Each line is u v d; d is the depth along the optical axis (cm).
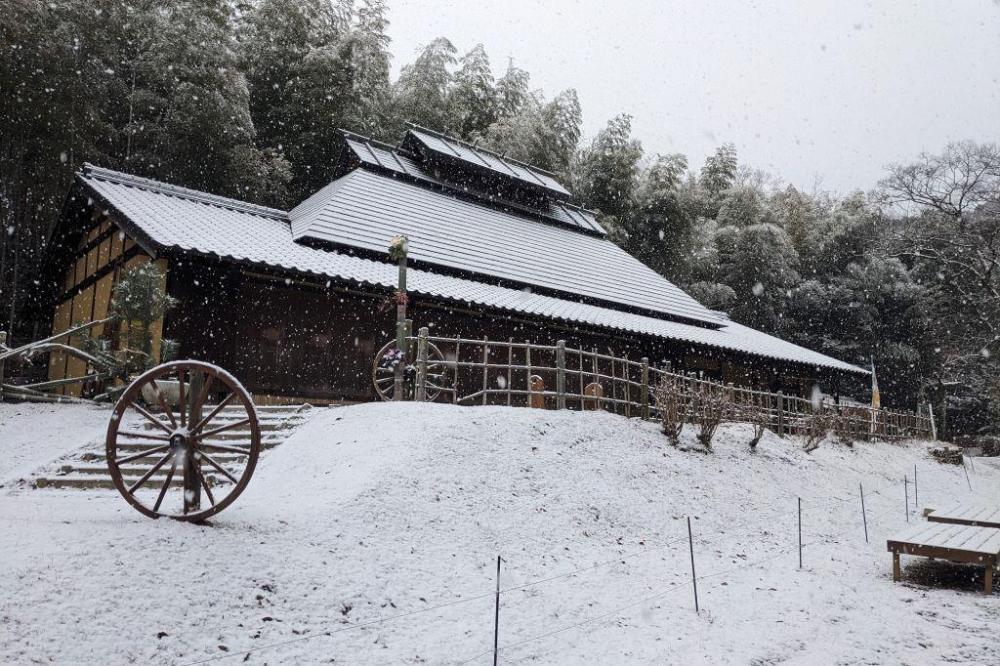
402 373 1040
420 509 611
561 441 865
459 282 1516
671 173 3123
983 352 3117
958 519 757
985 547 585
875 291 3509
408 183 1981
